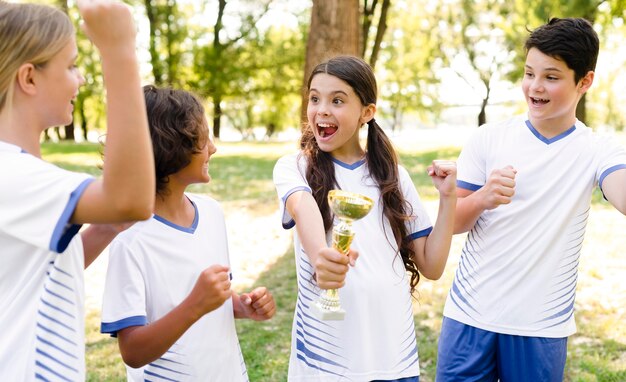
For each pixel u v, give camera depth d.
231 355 1.95
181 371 1.85
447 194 2.15
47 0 14.56
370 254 2.13
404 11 28.69
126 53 1.18
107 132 1.20
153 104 1.86
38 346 1.34
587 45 2.34
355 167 2.24
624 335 4.30
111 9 1.15
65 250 1.37
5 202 1.24
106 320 1.75
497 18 24.91
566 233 2.42
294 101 32.75
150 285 1.83
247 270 5.94
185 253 1.89
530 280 2.41
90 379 3.65
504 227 2.45
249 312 2.05
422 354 3.99
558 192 2.42
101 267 5.99
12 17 1.31
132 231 1.84
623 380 3.62
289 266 6.00
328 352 2.09
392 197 2.20
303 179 2.19
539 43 2.35
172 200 1.92
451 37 28.83
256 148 19.28
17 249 1.34
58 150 16.62
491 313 2.45
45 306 1.35
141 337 1.69
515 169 2.47
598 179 2.40
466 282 2.52
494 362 2.50
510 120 2.59
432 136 27.81
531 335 2.41
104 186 1.21
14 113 1.34
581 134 2.46
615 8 14.04
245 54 28.86
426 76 31.70
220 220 2.07
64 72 1.38
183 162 1.86
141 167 1.20
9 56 1.30
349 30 8.02
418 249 2.28
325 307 1.75
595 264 5.89
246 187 10.36
